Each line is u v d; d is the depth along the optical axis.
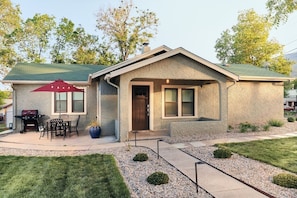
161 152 7.31
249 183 4.66
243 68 16.27
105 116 10.79
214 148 7.77
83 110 12.45
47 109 12.10
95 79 11.88
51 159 6.80
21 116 11.33
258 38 27.36
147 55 10.65
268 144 8.30
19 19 24.98
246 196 4.02
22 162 6.53
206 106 13.12
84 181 4.99
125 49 29.27
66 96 12.29
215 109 13.34
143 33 29.36
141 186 4.60
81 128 12.38
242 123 13.46
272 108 15.12
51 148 8.21
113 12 28.03
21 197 4.26
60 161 6.58
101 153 7.43
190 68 9.91
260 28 27.48
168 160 6.41
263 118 14.86
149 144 8.54
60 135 10.63
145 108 12.02
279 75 15.01
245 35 28.02
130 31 28.97
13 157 7.05
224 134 10.32
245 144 8.32
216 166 5.82
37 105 12.02
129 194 4.23
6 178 5.28
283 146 7.98
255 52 28.14
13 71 13.07
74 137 10.36
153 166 5.92
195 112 12.87
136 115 11.88
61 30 30.20
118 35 28.33
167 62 9.57
